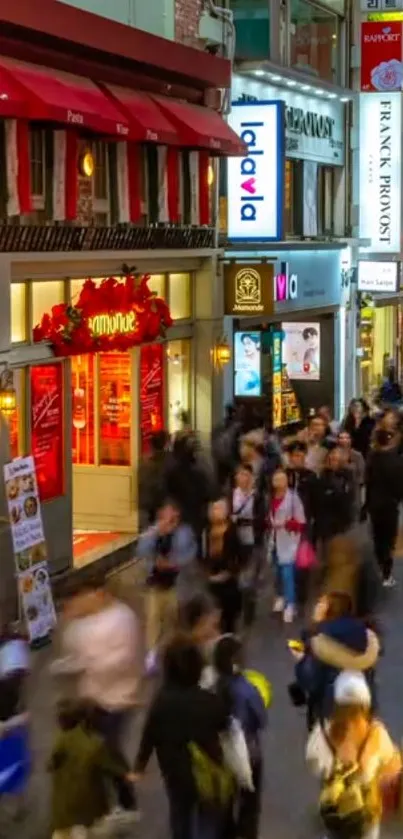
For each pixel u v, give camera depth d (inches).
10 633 498.0
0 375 709.9
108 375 921.5
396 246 1514.5
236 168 1097.4
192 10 1002.7
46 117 694.5
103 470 925.8
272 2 1192.2
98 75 814.5
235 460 920.9
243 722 402.6
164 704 390.3
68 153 767.1
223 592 626.5
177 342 1003.3
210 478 831.7
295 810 476.7
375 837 402.3
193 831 390.0
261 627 719.7
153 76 895.1
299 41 1288.1
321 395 1451.8
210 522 649.6
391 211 1512.1
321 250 1376.7
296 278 1300.4
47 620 673.6
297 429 1255.5
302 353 1454.2
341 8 1429.6
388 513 797.9
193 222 951.6
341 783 398.0
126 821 447.2
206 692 392.5
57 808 413.4
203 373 1024.2
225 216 1067.3
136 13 957.8
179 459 805.9
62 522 802.8
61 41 755.4
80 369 927.7
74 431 933.8
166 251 931.3
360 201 1515.7
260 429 932.0
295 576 726.5
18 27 705.0
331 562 523.2
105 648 468.1
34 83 706.8
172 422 993.5
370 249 1521.9
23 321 761.0
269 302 1029.2
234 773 392.8
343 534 714.2
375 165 1503.4
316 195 1390.3
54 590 769.6
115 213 848.9
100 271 850.1
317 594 694.5
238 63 1140.5
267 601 772.0
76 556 841.5
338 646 436.8
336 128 1441.9
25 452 762.8
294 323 1455.5
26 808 471.2
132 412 917.8
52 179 757.9
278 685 619.5
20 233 731.4
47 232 764.0
